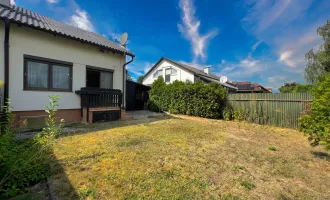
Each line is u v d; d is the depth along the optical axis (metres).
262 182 2.38
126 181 2.26
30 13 6.72
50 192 1.95
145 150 3.49
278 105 7.26
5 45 4.82
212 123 7.32
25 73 5.28
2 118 4.03
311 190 2.21
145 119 7.97
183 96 10.06
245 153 3.54
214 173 2.59
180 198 1.94
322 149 3.92
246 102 8.27
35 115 5.46
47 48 5.77
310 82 10.79
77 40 6.19
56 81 6.05
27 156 2.22
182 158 3.13
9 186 1.93
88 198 1.88
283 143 4.43
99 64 7.44
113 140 4.13
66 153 3.16
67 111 6.34
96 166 2.67
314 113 3.32
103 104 6.96
